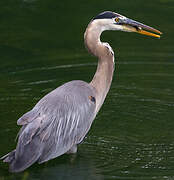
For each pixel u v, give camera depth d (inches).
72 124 426.0
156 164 423.2
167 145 455.5
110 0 842.8
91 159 434.6
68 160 433.7
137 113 518.0
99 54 462.6
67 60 644.1
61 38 705.6
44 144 402.9
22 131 401.7
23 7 808.9
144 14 772.0
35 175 408.2
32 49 673.6
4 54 656.4
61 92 431.8
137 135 474.6
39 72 611.5
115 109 527.8
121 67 629.0
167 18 759.7
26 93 557.0
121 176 405.1
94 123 499.5
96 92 458.0
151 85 584.4
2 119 495.2
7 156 402.0
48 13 783.1
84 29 727.7
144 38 714.8
